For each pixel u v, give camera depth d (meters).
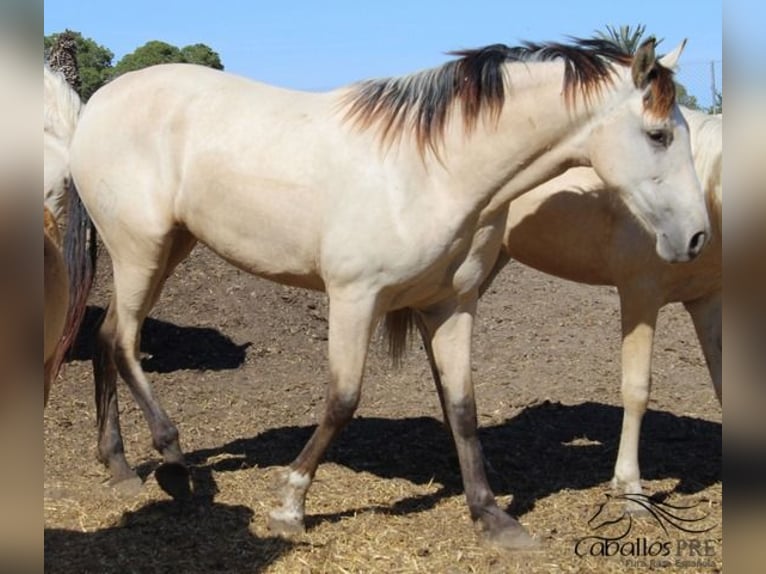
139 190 3.84
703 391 5.73
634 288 3.81
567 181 3.96
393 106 3.36
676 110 3.21
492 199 3.36
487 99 3.27
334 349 3.39
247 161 3.56
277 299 7.25
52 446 4.58
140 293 3.97
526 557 3.37
